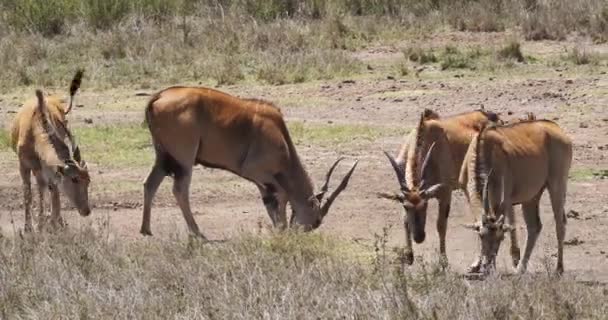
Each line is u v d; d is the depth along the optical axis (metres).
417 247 48.31
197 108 49.38
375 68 85.19
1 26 98.06
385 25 98.06
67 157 47.06
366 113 72.81
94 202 55.28
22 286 37.38
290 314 34.22
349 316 34.22
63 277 38.28
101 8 99.50
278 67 83.50
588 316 35.47
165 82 81.81
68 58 89.25
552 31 94.50
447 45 89.50
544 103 73.81
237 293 36.41
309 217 49.78
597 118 70.06
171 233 46.41
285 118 71.88
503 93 76.56
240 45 91.25
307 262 41.03
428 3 104.69
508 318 34.50
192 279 38.12
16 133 49.75
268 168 49.91
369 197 55.91
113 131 68.00
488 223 40.25
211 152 49.88
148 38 92.88
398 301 35.25
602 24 94.50
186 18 100.06
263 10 101.88
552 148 45.16
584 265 45.38
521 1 102.62
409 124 69.75
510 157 43.31
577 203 54.34
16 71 83.44
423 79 81.31
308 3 103.62
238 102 50.22
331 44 92.19
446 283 38.00
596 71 82.00
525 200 44.50
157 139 49.56
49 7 99.31
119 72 84.31
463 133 46.53
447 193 46.22
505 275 42.16
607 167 60.22
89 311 35.00
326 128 68.44
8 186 57.81
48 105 49.50
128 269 39.66
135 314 34.69
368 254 43.78
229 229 51.06
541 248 47.81
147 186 49.44
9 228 50.94
